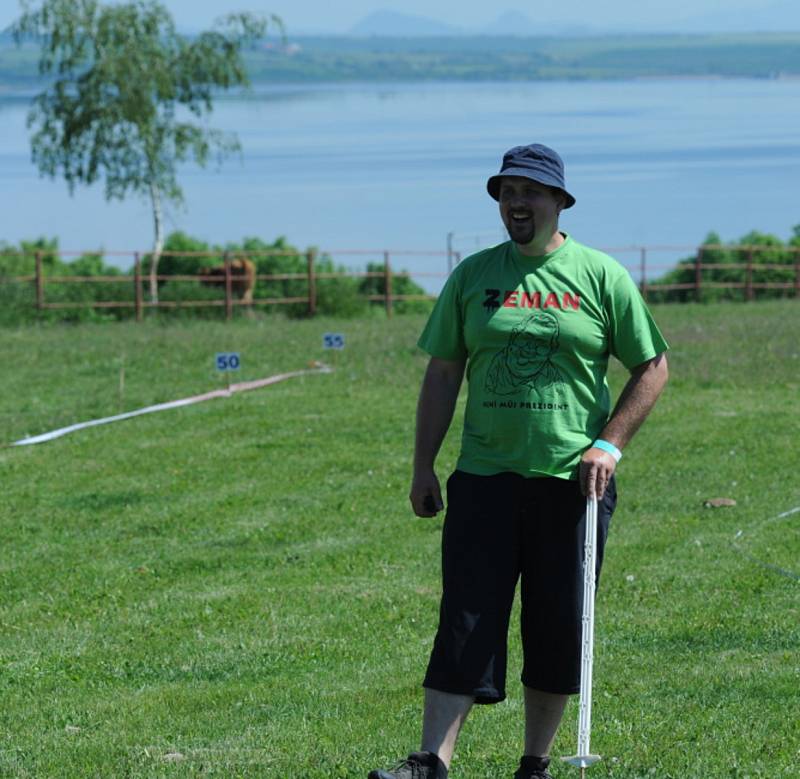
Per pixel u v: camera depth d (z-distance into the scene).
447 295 8.77
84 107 63.16
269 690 11.71
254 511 19.78
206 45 65.25
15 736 10.65
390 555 16.98
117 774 9.53
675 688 11.37
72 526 19.08
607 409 8.77
